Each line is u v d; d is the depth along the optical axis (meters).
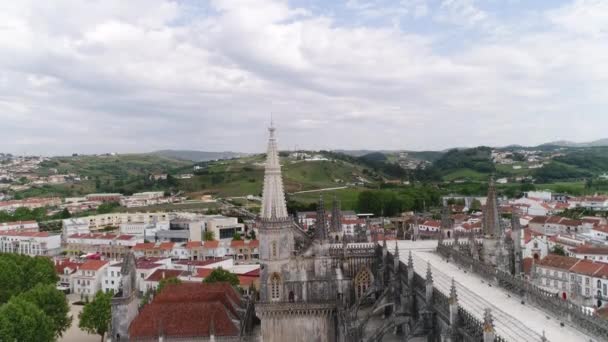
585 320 53.03
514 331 54.22
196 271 182.75
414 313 79.25
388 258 98.06
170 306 102.62
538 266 174.25
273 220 98.75
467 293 71.00
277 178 101.00
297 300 99.19
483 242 103.88
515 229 107.94
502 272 74.50
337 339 97.25
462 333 59.25
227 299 109.31
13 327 111.38
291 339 98.12
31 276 172.50
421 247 112.88
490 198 103.31
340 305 94.88
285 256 100.00
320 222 102.00
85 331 152.88
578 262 166.00
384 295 88.69
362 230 161.38
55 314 136.00
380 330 78.94
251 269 195.50
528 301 65.94
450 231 123.31
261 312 97.38
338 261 103.88
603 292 153.88
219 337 97.56
